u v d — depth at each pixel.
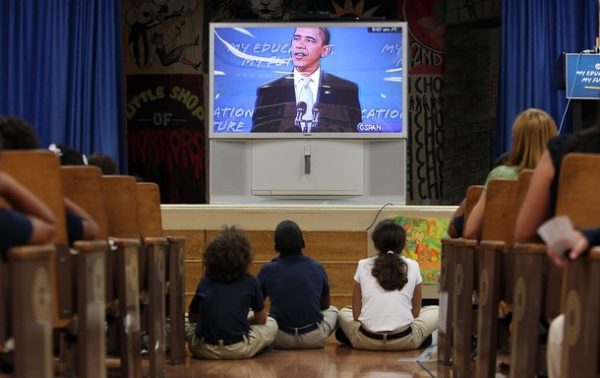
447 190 10.95
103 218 3.30
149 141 11.00
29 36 9.05
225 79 8.22
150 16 10.96
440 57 10.91
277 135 8.14
